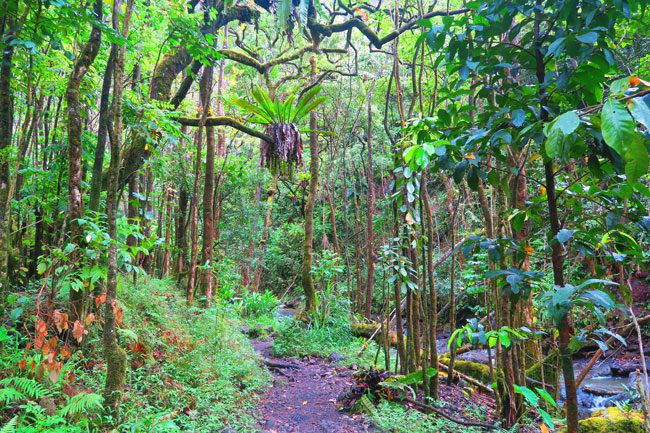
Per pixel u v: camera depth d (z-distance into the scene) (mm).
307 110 6457
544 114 2154
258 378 4840
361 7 7445
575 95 2193
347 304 8047
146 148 4977
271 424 3725
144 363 3973
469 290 5781
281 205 16391
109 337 2834
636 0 1996
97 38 3648
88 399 2672
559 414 3648
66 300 3840
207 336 5164
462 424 3479
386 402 3740
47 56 4391
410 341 4090
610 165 2125
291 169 6480
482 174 2297
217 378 4348
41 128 6066
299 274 15820
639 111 1443
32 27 3373
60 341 3457
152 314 4738
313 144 7996
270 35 10828
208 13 6062
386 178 11711
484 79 2570
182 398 3699
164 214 10273
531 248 2375
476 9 2416
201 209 9617
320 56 10547
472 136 2141
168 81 5984
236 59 6992
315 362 6227
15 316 3059
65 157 4871
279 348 6516
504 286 2389
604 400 5457
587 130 1829
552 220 2242
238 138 13781
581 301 1869
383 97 10727
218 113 9719
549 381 4164
